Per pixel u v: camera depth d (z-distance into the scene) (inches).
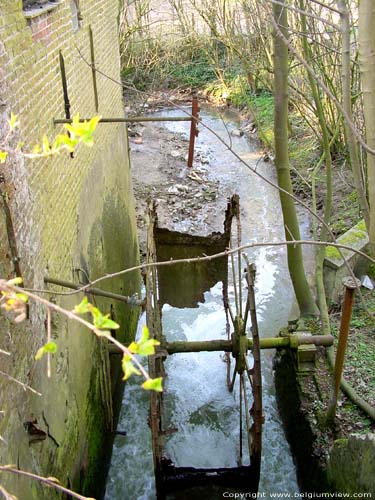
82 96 256.1
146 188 552.7
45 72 196.4
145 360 348.8
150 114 765.3
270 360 346.0
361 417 238.4
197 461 287.0
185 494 247.3
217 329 378.0
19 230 161.8
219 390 332.2
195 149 657.0
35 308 175.0
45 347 70.4
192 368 350.6
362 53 105.3
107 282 297.0
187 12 884.6
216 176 590.2
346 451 200.1
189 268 325.7
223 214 513.3
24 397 160.2
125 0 772.0
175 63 864.9
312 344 266.5
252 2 547.5
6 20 156.2
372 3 102.1
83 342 239.6
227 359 332.2
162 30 873.5
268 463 273.0
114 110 338.3
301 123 629.9
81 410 229.9
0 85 148.7
